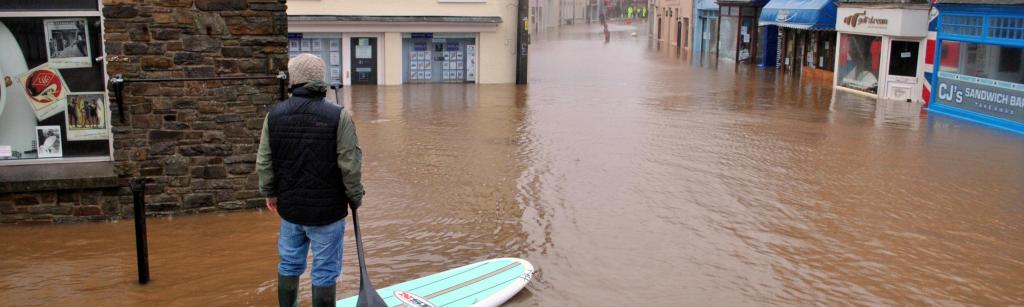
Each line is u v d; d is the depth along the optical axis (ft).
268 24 29.25
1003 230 31.24
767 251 28.14
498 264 24.73
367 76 94.27
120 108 28.19
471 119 61.26
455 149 47.62
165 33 28.32
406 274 24.94
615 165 42.83
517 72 93.40
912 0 69.31
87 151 29.99
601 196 35.94
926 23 68.85
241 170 30.09
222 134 29.58
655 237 29.68
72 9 28.73
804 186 38.22
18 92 28.89
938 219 32.68
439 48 95.71
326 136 16.25
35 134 29.35
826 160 44.62
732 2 125.39
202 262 24.95
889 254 28.04
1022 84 55.36
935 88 66.18
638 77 99.14
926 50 69.31
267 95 29.73
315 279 16.98
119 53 28.07
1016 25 55.93
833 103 71.51
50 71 28.99
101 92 29.58
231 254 25.77
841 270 26.25
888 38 73.41
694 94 79.41
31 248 25.95
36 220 28.32
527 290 23.91
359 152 16.60
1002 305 23.41
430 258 26.71
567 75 102.32
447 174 40.42
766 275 25.66
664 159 44.60
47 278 23.27
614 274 25.55
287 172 16.47
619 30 256.52
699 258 27.27
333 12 91.50
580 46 169.48
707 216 32.65
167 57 28.53
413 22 92.89
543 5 248.52
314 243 16.81
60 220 28.50
